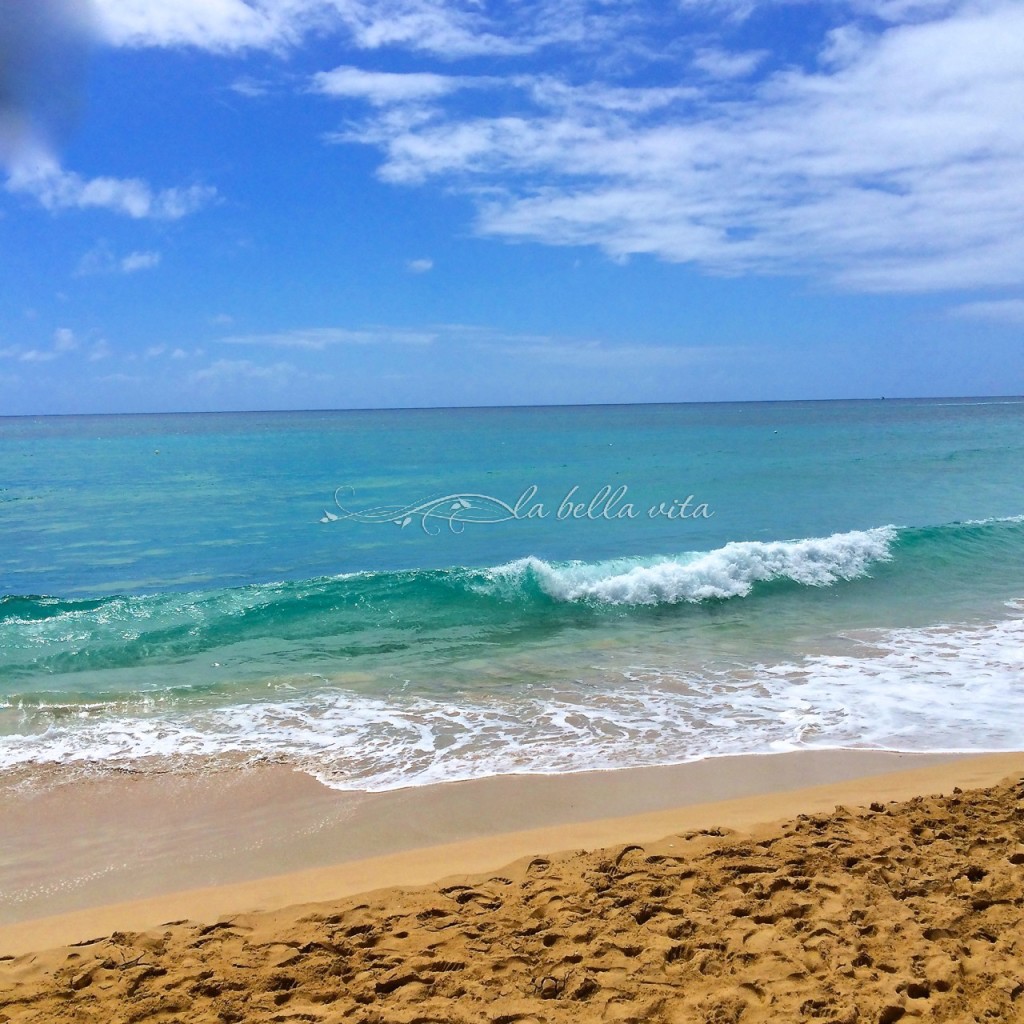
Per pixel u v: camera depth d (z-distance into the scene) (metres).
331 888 5.32
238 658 11.46
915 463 41.97
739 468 40.03
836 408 176.12
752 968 4.04
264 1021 3.74
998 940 4.22
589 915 4.59
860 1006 3.71
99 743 8.30
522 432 78.38
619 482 34.53
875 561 17.11
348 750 8.09
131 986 4.04
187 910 5.07
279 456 51.88
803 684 10.05
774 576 16.00
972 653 11.31
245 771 7.59
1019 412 128.38
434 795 7.04
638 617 13.70
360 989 3.96
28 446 69.38
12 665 11.09
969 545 18.17
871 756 7.82
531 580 14.62
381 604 13.94
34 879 5.75
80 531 24.05
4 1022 3.76
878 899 4.65
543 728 8.66
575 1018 3.69
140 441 76.00
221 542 22.34
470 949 4.29
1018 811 5.93
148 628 12.61
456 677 10.52
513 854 5.76
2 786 7.26
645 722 8.82
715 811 6.50
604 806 6.78
